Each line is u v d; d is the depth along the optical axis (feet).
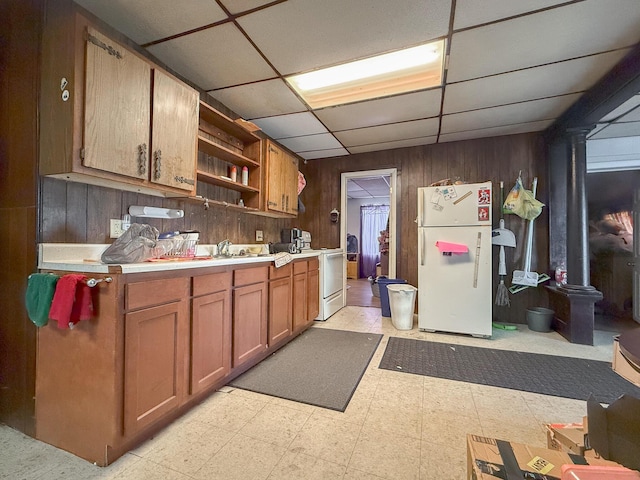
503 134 11.73
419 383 6.69
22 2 4.96
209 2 5.23
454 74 7.50
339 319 12.26
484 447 3.08
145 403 4.55
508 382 6.73
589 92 8.34
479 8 5.36
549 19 5.62
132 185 5.60
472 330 10.00
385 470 4.12
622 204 13.20
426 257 10.53
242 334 6.88
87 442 4.31
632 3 5.21
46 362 4.66
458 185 10.27
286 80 7.90
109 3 5.21
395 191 13.35
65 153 4.54
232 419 5.32
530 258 11.19
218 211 9.15
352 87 8.57
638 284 12.23
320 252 11.78
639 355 1.88
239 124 8.65
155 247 5.58
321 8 5.38
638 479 2.28
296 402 5.90
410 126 10.88
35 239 4.77
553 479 2.64
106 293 4.19
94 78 4.71
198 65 7.21
